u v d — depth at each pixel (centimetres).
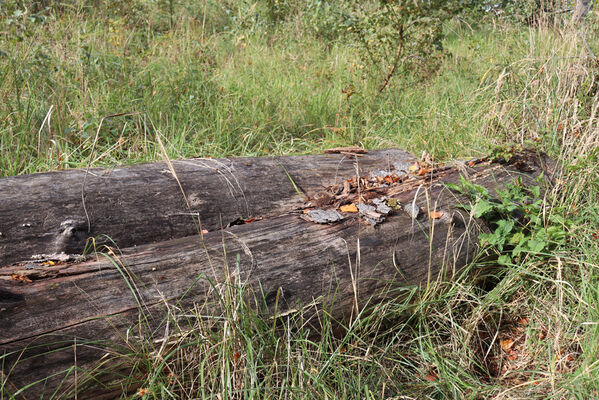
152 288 202
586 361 215
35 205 230
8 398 164
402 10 559
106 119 415
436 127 471
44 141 379
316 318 224
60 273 196
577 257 277
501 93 450
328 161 333
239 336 206
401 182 313
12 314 174
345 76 604
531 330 262
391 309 246
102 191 249
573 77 411
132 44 620
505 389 224
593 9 526
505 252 284
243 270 219
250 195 282
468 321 260
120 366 187
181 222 258
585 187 331
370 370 224
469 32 761
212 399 198
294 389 199
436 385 223
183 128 435
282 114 512
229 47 737
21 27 471
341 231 252
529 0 575
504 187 311
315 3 755
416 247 257
